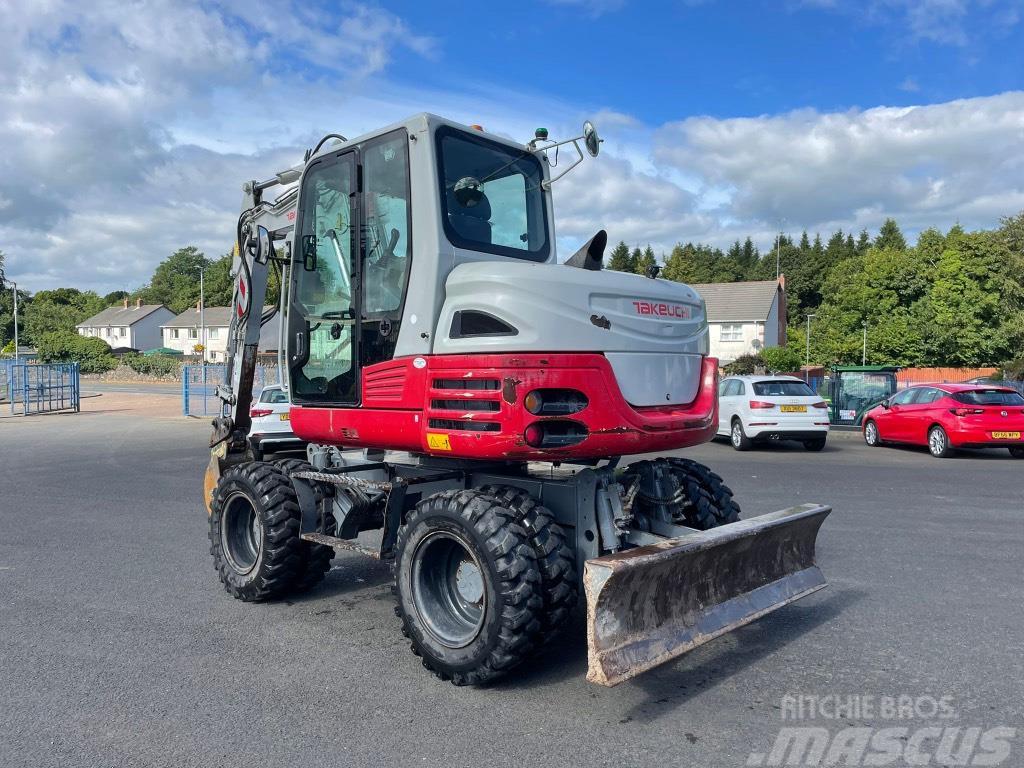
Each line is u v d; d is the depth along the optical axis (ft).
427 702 12.97
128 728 12.03
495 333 13.69
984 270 155.84
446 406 14.19
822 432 50.93
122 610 18.16
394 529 15.55
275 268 20.89
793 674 13.99
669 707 12.69
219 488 19.48
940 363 158.20
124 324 307.37
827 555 22.35
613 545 14.69
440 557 14.35
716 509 17.35
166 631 16.70
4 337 289.74
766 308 160.45
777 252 290.15
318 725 12.10
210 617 17.67
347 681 13.91
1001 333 149.69
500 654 12.76
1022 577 20.02
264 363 56.03
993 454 49.98
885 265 168.35
